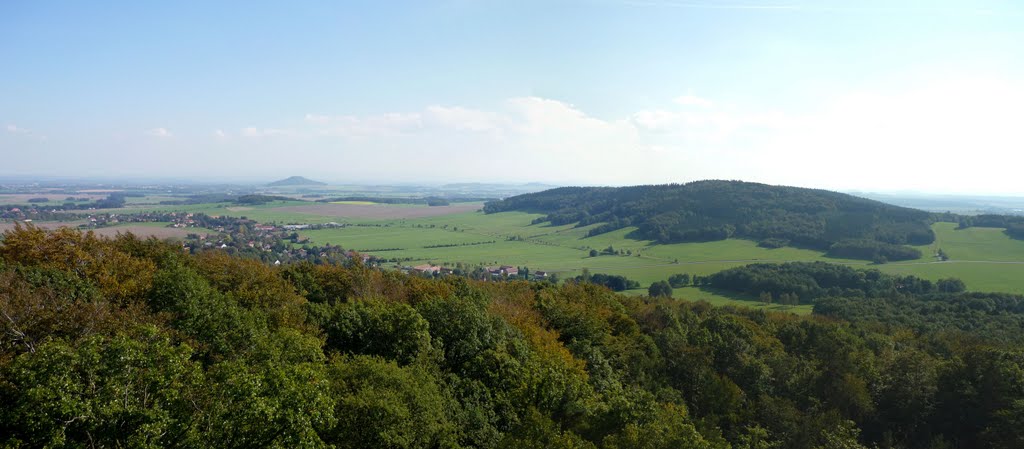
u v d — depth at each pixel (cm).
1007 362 5094
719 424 4903
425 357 4072
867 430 5256
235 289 5022
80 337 2569
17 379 2039
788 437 4572
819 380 5666
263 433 2111
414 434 2952
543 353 4656
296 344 3278
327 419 2416
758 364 5688
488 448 3381
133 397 2127
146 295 3956
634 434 2877
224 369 2455
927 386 5291
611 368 5431
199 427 2166
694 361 5725
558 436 2761
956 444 4919
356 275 6588
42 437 1922
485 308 5794
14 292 2873
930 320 9744
